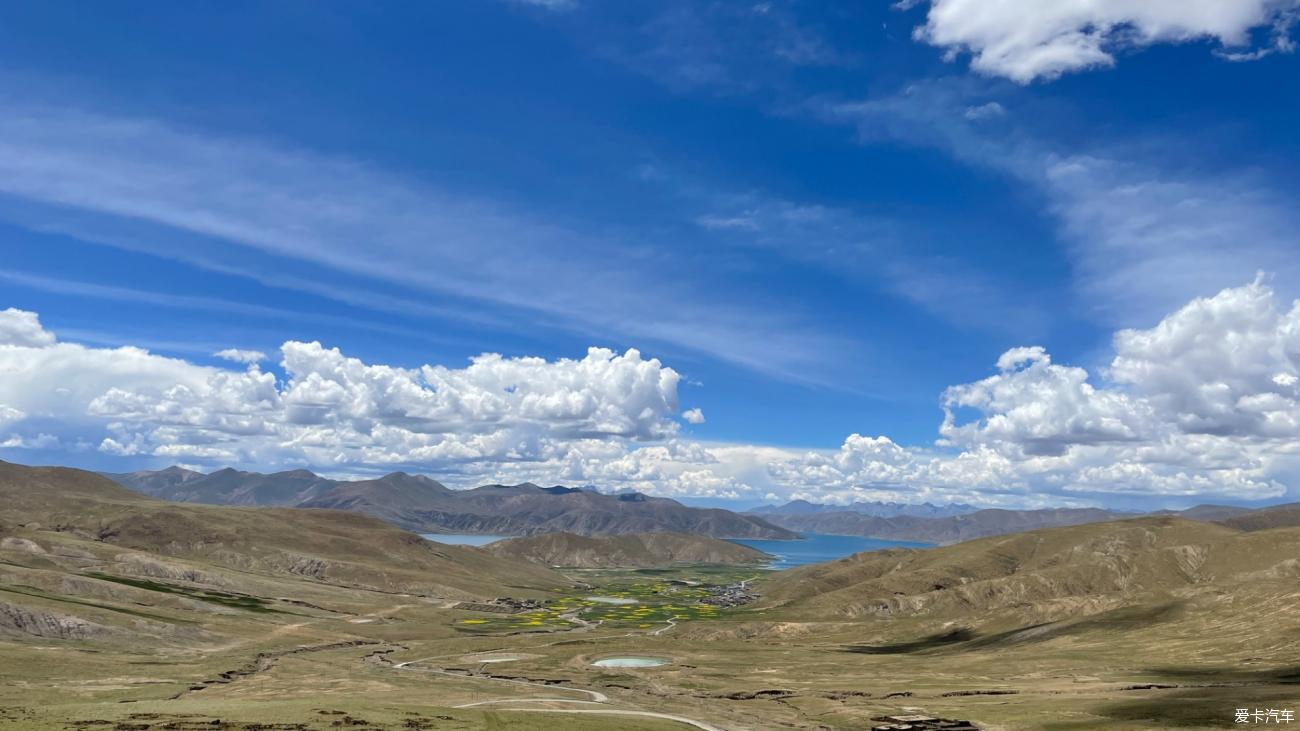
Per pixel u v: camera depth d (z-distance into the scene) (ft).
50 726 266.57
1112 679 544.62
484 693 490.90
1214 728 346.54
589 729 342.64
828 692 532.32
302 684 495.82
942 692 517.96
